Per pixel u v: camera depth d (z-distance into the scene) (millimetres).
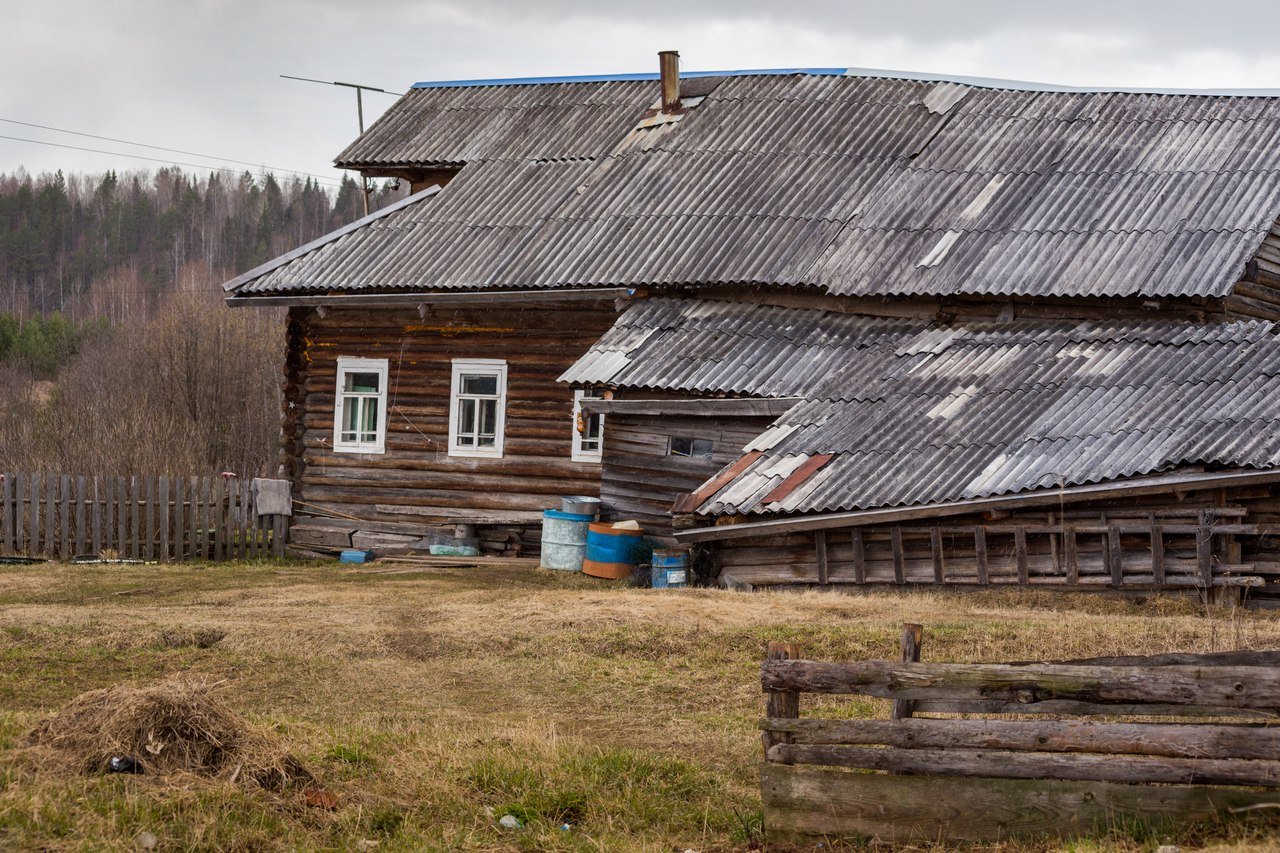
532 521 24688
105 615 15852
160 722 8867
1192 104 25156
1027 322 21688
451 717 11719
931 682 8328
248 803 8375
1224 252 20797
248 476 56031
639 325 23188
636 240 24812
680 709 12094
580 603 16703
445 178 30828
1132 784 8023
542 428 24812
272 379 58938
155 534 24531
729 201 25312
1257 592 16766
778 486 18734
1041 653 13438
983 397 19438
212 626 15125
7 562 23328
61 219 131250
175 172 157750
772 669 8547
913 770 8320
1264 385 17844
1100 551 17281
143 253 131750
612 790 9469
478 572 22297
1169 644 13484
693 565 19531
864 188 24828
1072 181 23484
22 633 14633
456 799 9047
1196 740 7848
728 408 20984
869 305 22812
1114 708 8188
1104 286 20859
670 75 29281
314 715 11758
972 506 17531
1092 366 19484
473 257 25359
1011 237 22453
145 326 65438
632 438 21938
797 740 8562
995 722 8211
